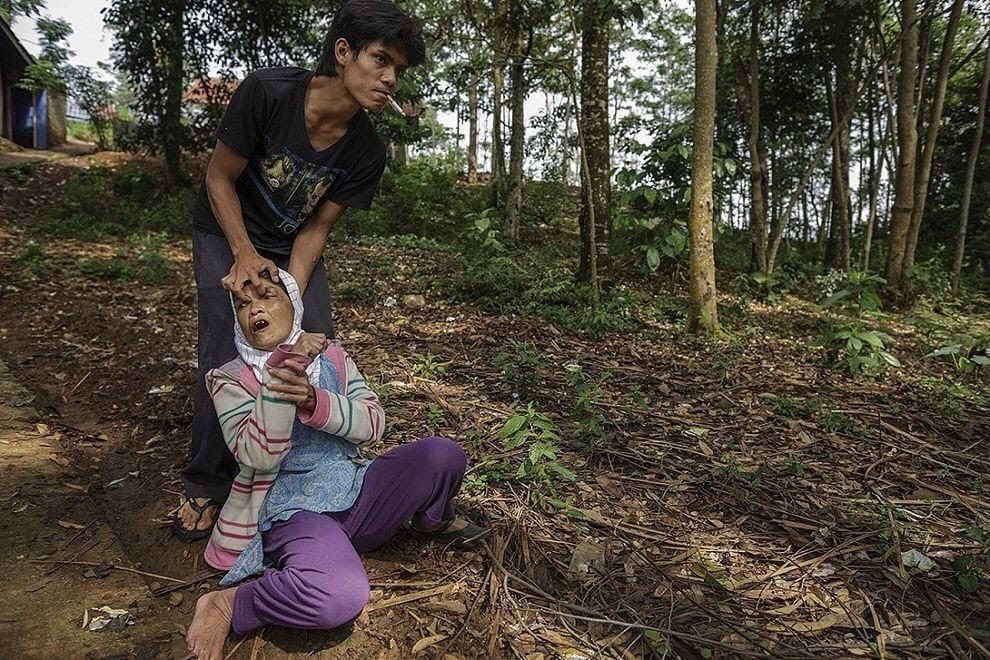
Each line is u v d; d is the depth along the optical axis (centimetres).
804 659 194
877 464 331
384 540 219
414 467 210
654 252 798
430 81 1094
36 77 1817
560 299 671
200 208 241
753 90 966
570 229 1478
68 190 1173
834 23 951
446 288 711
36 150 1873
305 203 240
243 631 191
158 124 1220
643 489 293
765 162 1266
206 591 219
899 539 259
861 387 473
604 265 766
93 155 1652
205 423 237
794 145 1497
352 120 229
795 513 279
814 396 429
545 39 1128
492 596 213
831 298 701
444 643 195
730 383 457
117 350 459
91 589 218
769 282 906
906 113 927
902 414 411
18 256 714
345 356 227
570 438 339
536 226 1387
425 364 441
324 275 258
